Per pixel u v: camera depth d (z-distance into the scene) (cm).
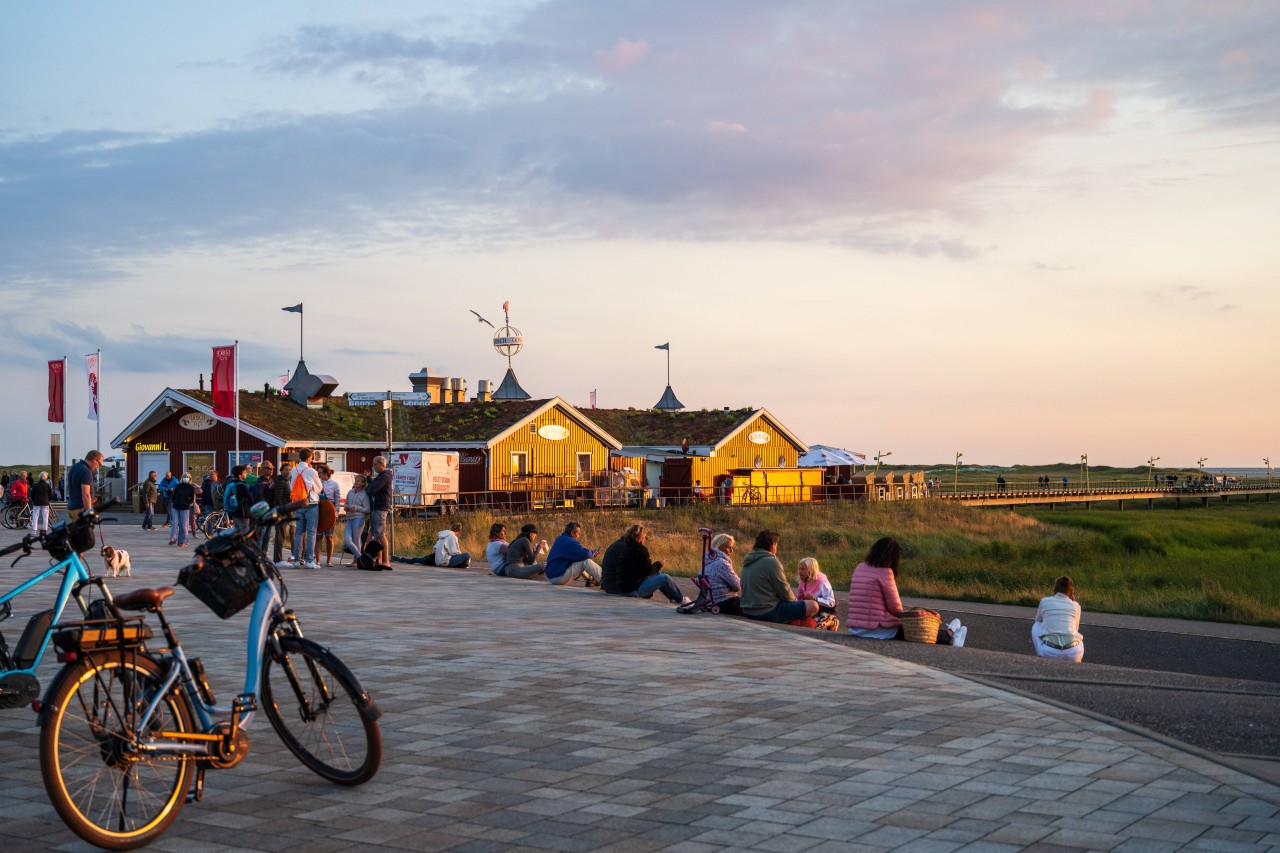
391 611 1509
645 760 695
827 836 548
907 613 1346
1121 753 707
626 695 905
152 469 4841
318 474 2277
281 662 644
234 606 618
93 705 543
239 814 590
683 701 879
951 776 654
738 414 6606
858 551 4597
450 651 1140
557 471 5497
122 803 547
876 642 1280
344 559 2444
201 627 1264
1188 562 3712
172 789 566
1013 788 627
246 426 4538
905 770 668
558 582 1953
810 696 901
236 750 595
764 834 552
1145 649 1797
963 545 5088
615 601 1700
